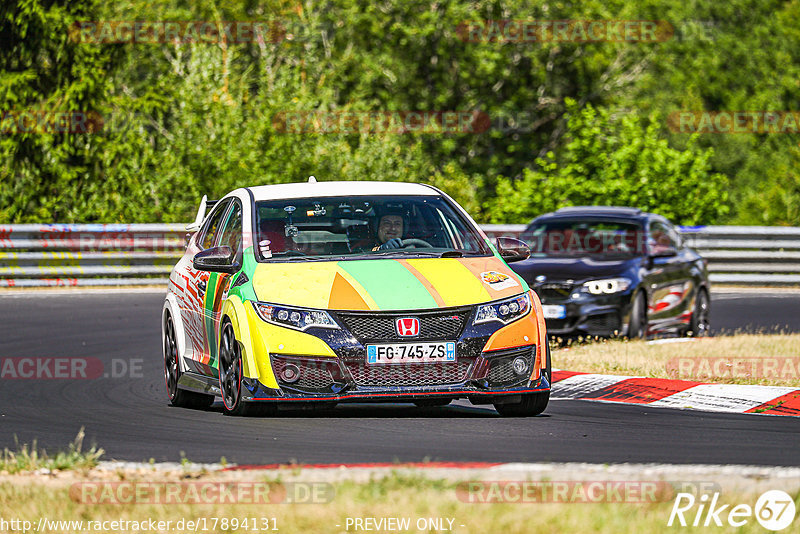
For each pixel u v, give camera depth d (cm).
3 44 11362
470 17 15662
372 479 2247
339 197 3575
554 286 5403
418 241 3447
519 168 16425
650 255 5694
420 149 12631
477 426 3162
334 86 15450
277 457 2716
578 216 6041
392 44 15962
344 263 3278
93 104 11244
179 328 3728
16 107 11062
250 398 3119
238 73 13300
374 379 3077
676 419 3347
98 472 2473
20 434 3225
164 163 10806
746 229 9019
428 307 3108
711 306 7369
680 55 19775
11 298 7562
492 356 3127
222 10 15738
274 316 3114
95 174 11175
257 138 10975
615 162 10306
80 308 6994
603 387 3988
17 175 11062
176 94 11275
